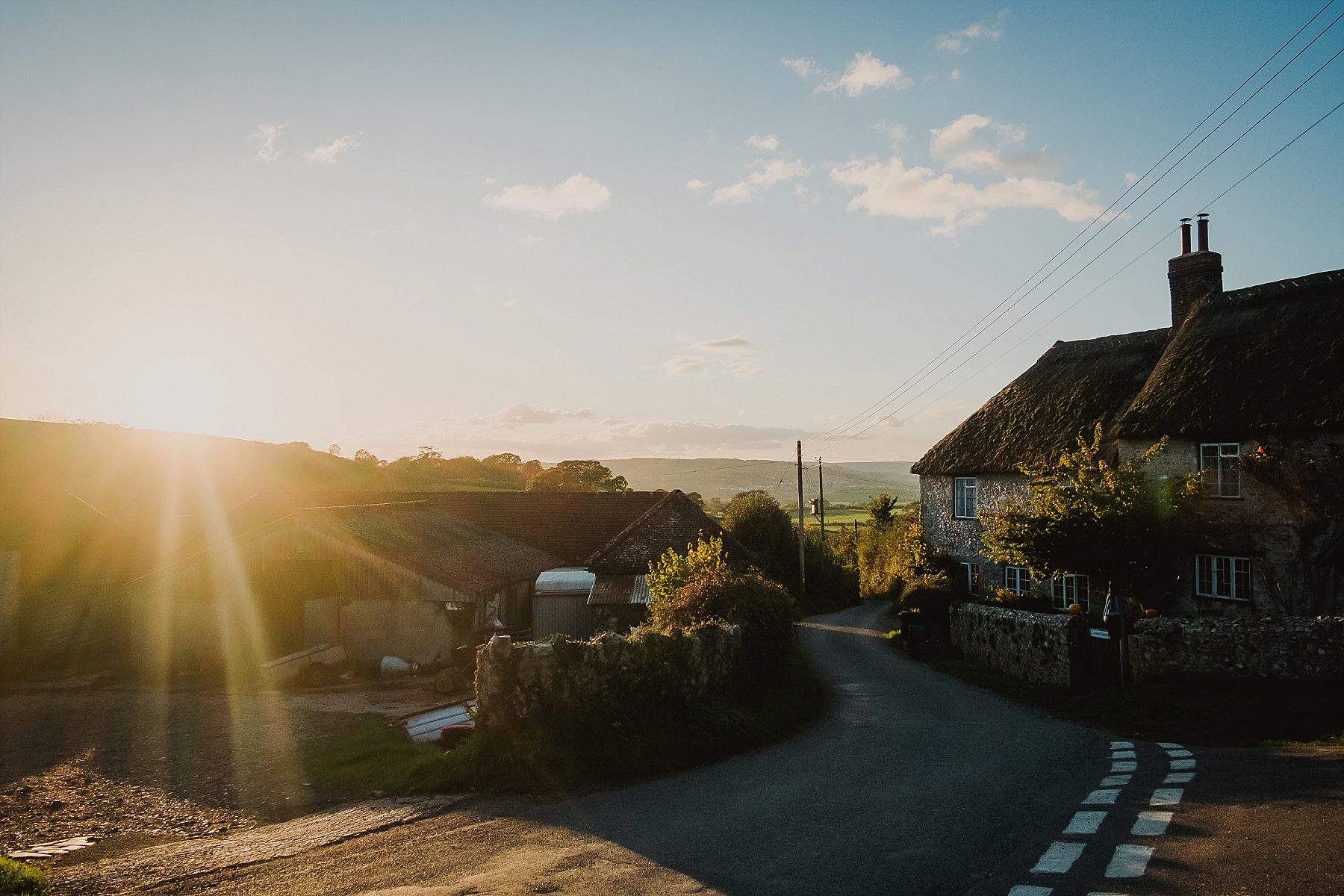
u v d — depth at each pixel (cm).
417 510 3466
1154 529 2091
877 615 3897
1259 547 1977
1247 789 880
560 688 1234
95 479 4553
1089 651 1720
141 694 2136
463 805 1038
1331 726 1212
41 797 1240
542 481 8794
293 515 2564
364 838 916
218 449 6512
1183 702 1444
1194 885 600
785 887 662
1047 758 1149
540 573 3206
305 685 2275
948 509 3084
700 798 1005
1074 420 2641
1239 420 2008
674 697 1382
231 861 860
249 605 2539
